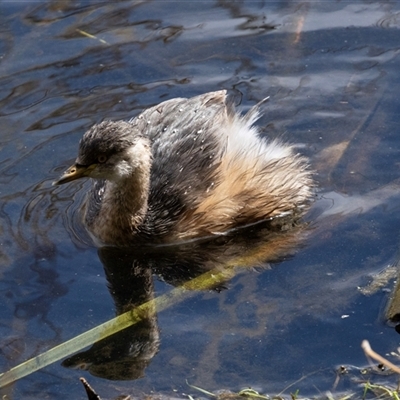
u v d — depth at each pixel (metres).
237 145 13.47
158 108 13.73
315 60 15.91
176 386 9.81
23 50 16.22
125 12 17.19
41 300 11.38
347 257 11.96
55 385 9.94
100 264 12.29
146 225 12.78
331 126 14.57
